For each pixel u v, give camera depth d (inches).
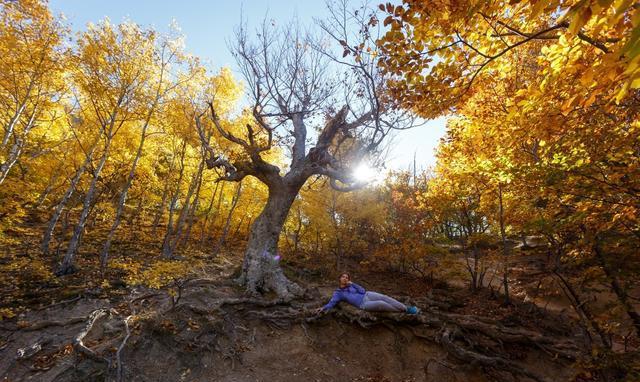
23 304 275.1
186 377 211.0
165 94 515.5
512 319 339.6
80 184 554.3
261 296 329.7
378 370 256.8
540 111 159.3
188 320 259.9
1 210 421.7
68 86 458.9
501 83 302.2
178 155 673.6
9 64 374.9
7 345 214.8
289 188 378.9
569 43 110.7
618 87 103.4
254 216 831.7
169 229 571.5
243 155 406.9
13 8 358.9
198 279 348.5
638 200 143.1
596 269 171.3
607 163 151.8
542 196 183.0
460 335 280.5
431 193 472.4
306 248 728.3
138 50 446.3
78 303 286.2
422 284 502.0
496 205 397.1
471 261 561.9
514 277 490.9
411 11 133.3
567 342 271.0
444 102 173.0
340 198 575.2
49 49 390.3
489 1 115.6
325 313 287.6
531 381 239.6
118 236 655.8
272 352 256.5
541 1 72.1
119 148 557.3
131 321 240.8
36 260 393.1
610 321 174.6
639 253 154.0
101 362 197.9
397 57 152.9
